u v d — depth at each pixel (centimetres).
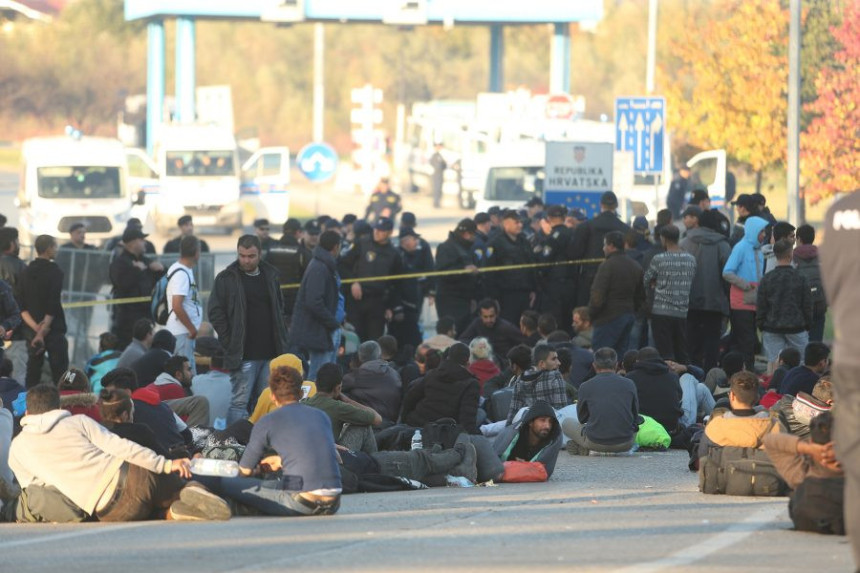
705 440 3559
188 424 4306
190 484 3206
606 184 7369
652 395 4778
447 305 6731
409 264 6850
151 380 4816
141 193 12825
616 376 4634
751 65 14125
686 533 2833
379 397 4497
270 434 3247
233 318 4719
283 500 3203
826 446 2772
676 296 5819
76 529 3095
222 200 14162
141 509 3225
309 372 5334
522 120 13800
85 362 7281
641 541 2730
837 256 1855
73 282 7381
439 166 18188
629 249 6525
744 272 5856
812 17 12262
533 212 8650
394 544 2719
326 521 3112
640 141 8225
